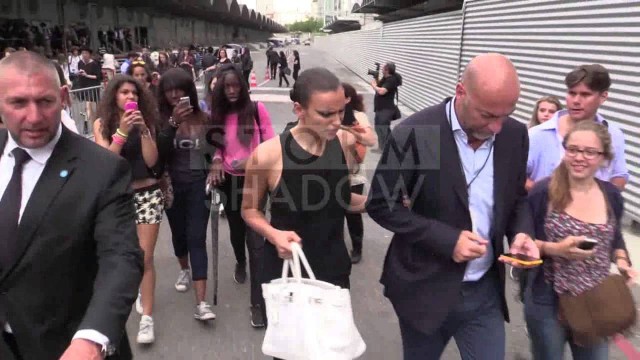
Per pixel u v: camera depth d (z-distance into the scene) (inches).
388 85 384.2
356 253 206.4
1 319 68.6
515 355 142.2
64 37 996.6
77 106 368.2
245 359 140.8
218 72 155.9
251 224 96.3
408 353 99.5
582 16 289.4
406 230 87.4
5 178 69.3
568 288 98.2
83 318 66.2
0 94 64.0
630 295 98.2
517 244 88.4
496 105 77.4
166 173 150.0
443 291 89.8
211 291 181.3
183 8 1756.9
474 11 486.3
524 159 92.0
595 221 98.9
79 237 68.3
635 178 241.0
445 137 86.4
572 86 127.6
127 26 1583.4
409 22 775.1
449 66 557.9
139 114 133.1
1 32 833.5
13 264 66.7
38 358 69.4
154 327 156.6
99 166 69.9
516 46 386.3
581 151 95.8
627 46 247.1
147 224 143.3
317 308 81.7
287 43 4259.4
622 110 251.3
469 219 88.2
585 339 98.0
